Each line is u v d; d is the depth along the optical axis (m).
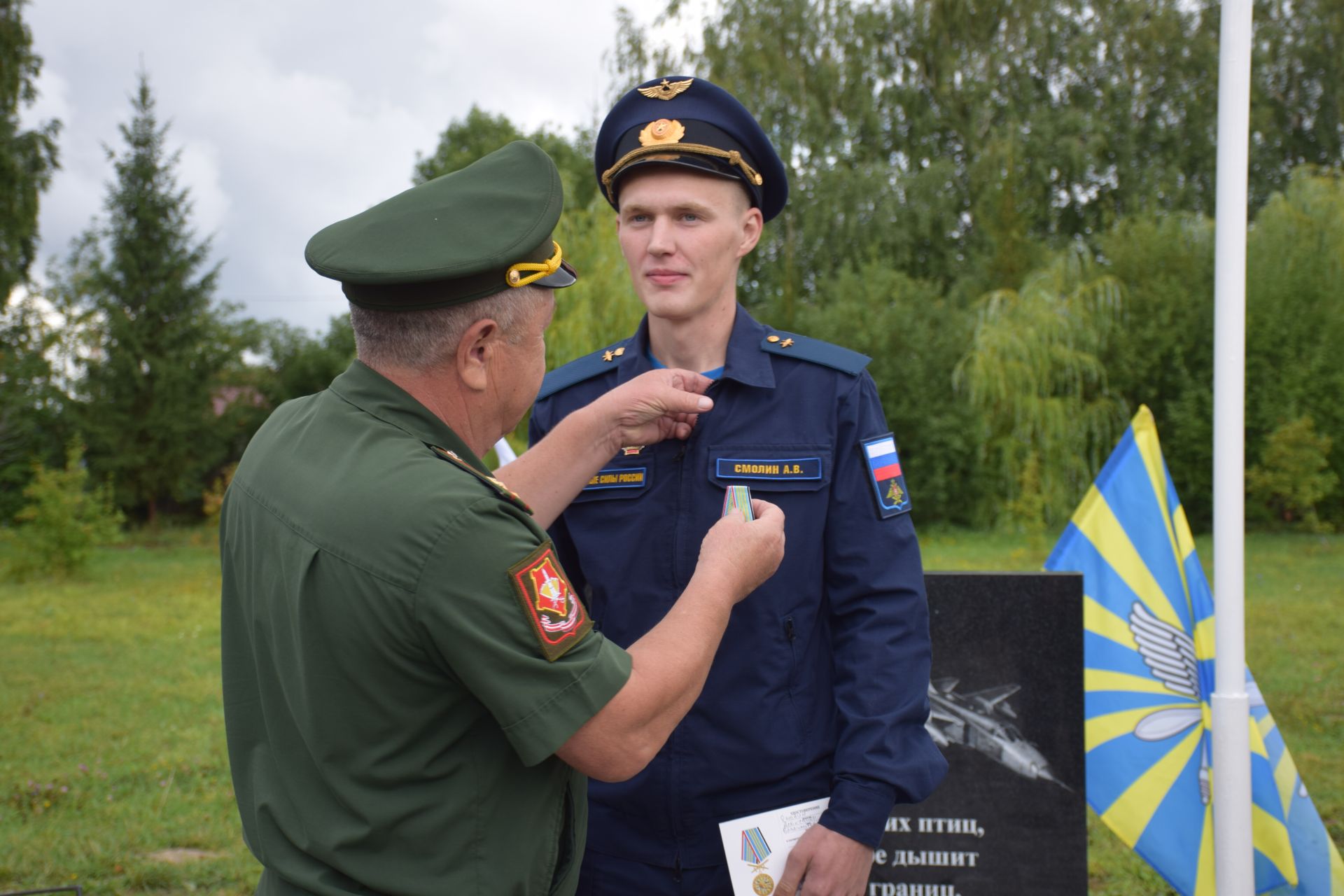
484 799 1.14
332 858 1.14
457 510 1.10
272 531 1.20
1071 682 2.28
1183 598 2.78
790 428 1.64
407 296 1.20
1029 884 2.26
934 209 22.62
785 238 23.02
